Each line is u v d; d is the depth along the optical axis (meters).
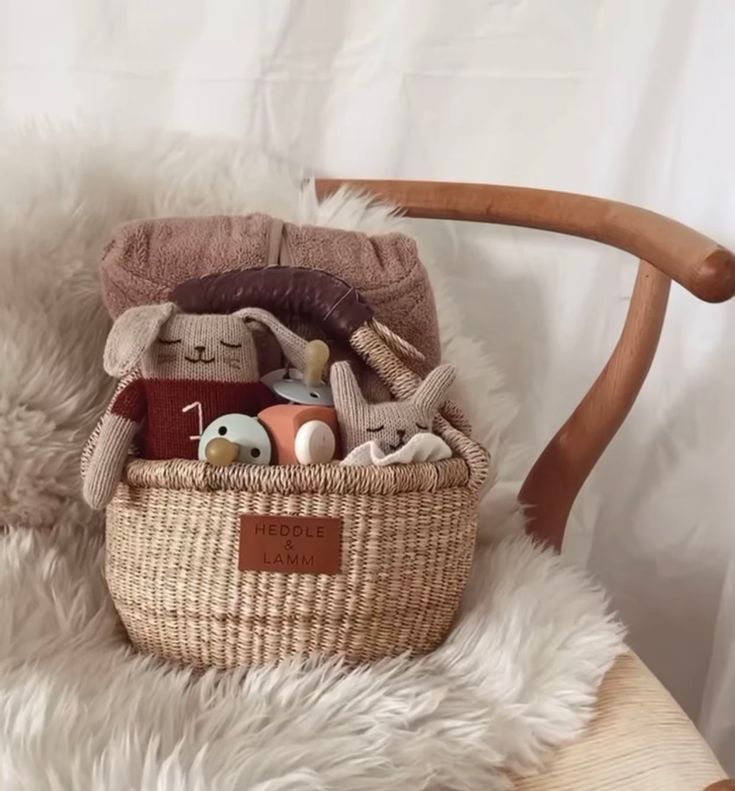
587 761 0.61
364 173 0.96
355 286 0.73
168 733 0.55
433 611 0.65
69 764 0.51
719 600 1.03
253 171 0.86
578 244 0.99
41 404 0.71
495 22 0.92
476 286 1.00
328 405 0.65
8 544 0.69
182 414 0.62
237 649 0.62
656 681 0.68
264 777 0.52
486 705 0.62
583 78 0.94
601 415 0.81
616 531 1.05
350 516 0.59
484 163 0.96
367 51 0.92
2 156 0.79
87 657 0.63
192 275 0.72
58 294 0.75
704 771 0.59
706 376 0.97
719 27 0.89
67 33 0.92
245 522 0.59
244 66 0.92
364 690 0.60
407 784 0.56
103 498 0.62
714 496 1.00
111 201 0.79
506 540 0.78
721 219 0.91
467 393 0.85
